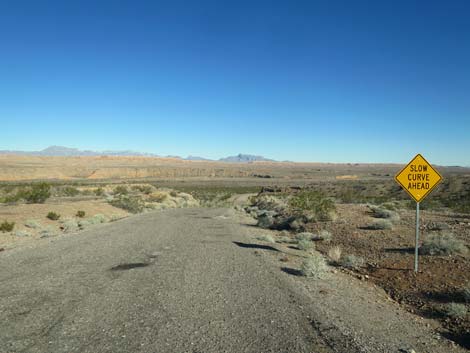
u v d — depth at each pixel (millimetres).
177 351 5660
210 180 168250
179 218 31625
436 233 15352
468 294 7984
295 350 5695
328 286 9656
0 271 11117
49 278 10234
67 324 6762
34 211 28562
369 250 13891
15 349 5727
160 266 11828
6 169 143375
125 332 6387
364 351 5676
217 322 6859
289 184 134125
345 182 133625
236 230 22953
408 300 8656
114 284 9586
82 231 21531
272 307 7723
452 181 67562
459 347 6180
